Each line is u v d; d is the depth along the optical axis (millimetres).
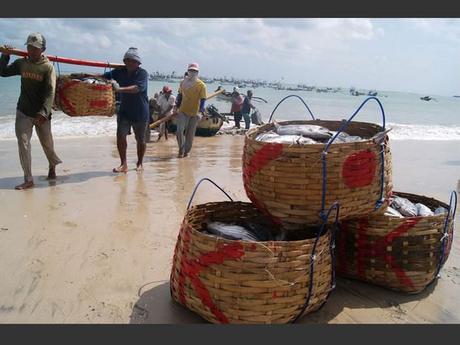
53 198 6855
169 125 15328
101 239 5266
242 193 7473
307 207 3602
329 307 3891
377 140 3695
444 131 20797
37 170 8820
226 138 15188
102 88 7348
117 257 4789
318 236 3439
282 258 3305
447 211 4309
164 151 11734
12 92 28812
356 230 4133
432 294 4184
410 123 28172
